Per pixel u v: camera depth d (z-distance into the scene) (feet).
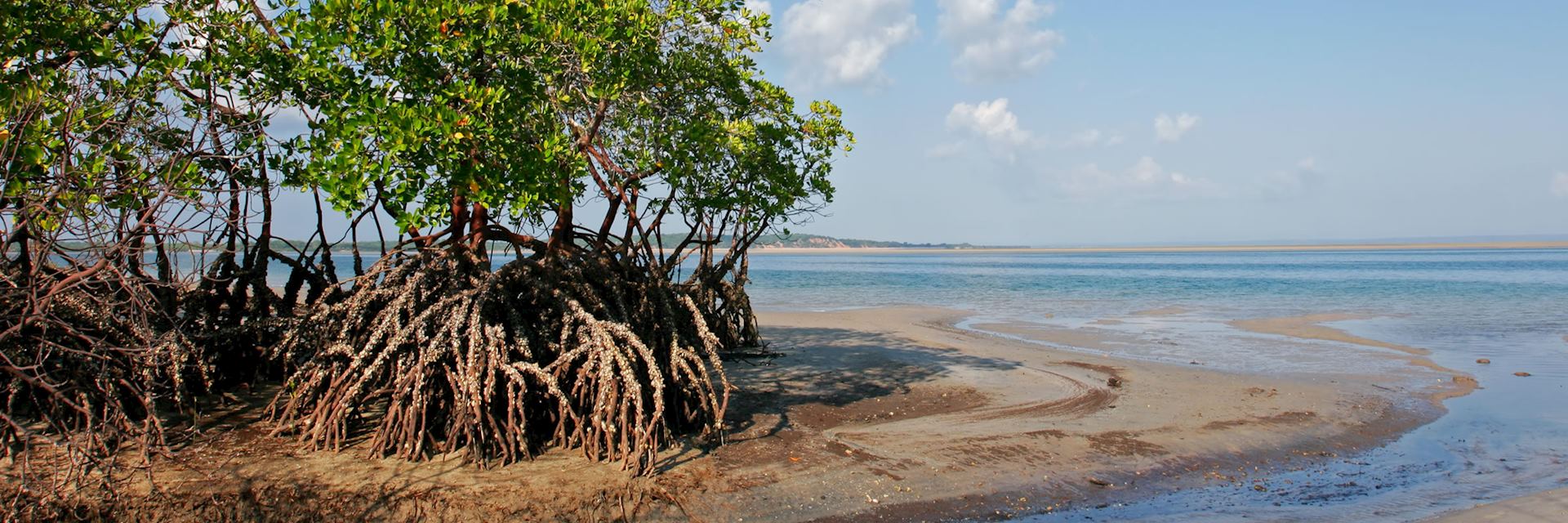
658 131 36.37
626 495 25.21
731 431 31.78
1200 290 129.80
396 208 28.73
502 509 24.14
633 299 35.50
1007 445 31.78
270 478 25.34
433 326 28.76
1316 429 35.47
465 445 28.32
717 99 38.96
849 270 249.55
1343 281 154.92
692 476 26.89
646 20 32.60
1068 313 89.30
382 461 27.04
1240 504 27.07
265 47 30.30
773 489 26.45
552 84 33.81
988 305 101.04
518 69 30.04
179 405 28.86
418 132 26.07
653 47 34.19
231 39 29.25
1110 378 45.44
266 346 34.83
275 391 34.91
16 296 21.70
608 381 27.50
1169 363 52.54
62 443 23.77
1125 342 64.44
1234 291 126.62
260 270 34.47
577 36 30.53
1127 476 29.32
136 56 28.63
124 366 28.60
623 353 28.84
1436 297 108.88
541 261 33.06
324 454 27.50
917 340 61.36
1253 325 75.66
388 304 30.01
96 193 21.47
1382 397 41.68
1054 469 29.55
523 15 29.55
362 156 26.32
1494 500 27.37
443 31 28.86
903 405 38.06
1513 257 341.00
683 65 36.24
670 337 32.55
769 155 37.68
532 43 29.86
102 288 28.04
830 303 105.09
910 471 28.60
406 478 25.68
